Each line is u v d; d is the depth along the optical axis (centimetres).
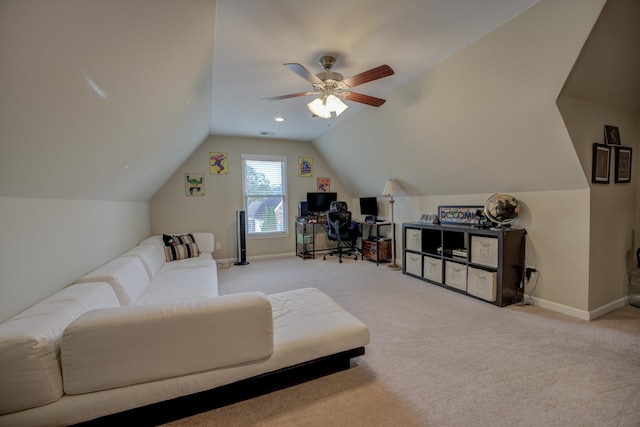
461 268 333
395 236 510
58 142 131
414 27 200
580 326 240
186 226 495
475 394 160
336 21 191
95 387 122
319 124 445
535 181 282
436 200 420
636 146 282
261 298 151
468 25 200
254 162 546
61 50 94
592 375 174
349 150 492
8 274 133
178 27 148
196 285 258
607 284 268
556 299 275
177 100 228
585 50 186
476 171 329
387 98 332
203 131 425
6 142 104
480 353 202
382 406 151
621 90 241
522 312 273
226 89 303
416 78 282
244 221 502
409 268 417
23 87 92
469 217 362
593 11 166
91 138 153
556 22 180
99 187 219
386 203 532
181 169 489
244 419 143
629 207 282
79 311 144
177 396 136
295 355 160
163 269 323
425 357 197
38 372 112
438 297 321
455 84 260
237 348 145
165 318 131
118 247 287
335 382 171
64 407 117
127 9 108
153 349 130
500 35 205
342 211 512
